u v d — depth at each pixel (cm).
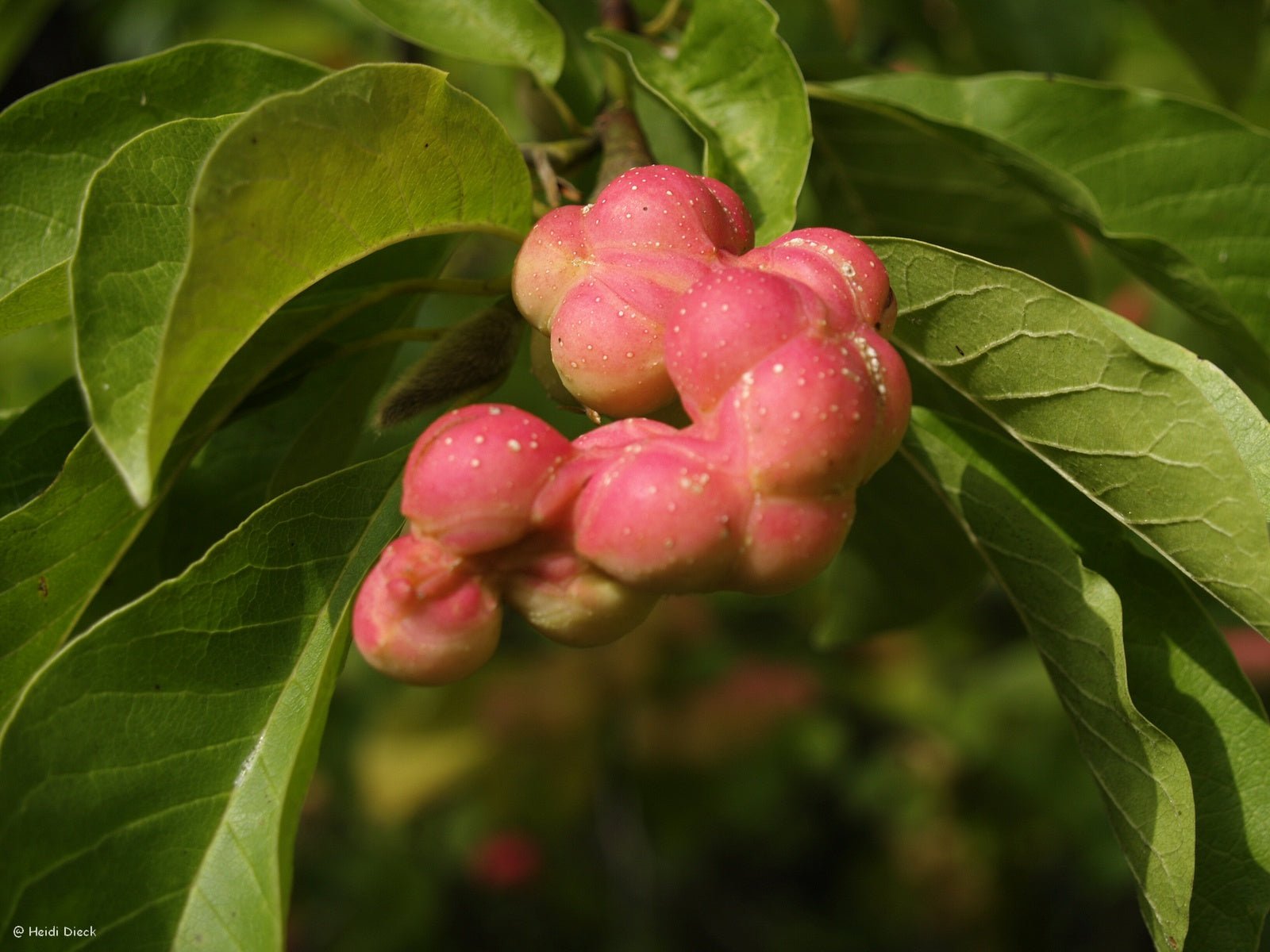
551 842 76
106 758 23
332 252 24
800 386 21
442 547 21
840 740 72
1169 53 62
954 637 75
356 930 72
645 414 23
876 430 21
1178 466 23
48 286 25
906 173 36
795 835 80
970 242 37
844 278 22
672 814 73
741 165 28
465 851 76
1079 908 75
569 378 23
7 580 25
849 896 80
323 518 25
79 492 25
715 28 29
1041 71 46
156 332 23
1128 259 31
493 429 21
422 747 70
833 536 21
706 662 73
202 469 30
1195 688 27
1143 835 25
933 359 25
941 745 72
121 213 23
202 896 23
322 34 60
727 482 21
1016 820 70
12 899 22
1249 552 23
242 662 24
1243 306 35
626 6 34
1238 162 35
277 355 26
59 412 28
